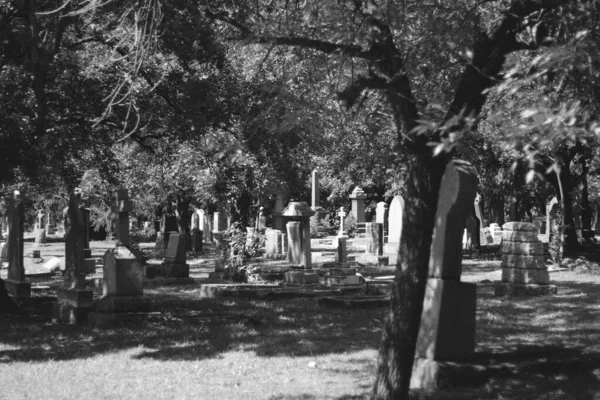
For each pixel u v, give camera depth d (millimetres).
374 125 11734
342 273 24734
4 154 16250
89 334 14352
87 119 17828
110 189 29578
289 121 8734
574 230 32188
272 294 20875
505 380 9758
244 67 16969
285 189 31859
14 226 21188
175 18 15164
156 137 18484
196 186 32250
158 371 11109
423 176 7812
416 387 9688
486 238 48781
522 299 18969
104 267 16125
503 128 5500
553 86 8039
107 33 15719
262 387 9969
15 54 16594
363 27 8430
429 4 9227
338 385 9984
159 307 18328
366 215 68500
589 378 9852
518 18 7633
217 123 17391
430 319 9922
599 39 7348
